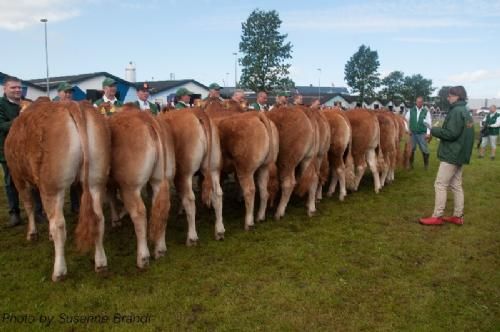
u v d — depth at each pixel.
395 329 4.10
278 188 7.50
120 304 4.46
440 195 7.09
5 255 5.71
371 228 7.00
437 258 5.79
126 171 5.06
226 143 6.65
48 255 5.70
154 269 5.29
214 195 6.26
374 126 9.02
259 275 5.21
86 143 4.59
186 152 5.80
